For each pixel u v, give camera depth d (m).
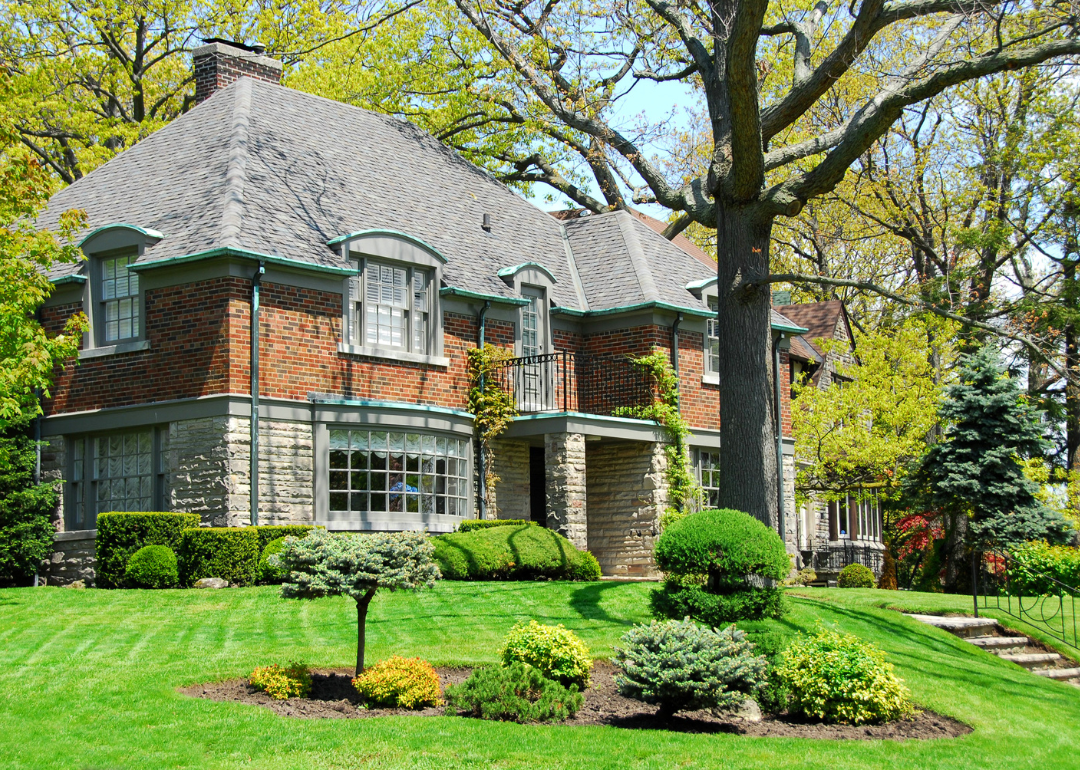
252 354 18.06
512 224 26.02
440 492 20.59
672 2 18.89
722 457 16.52
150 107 35.50
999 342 25.47
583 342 24.92
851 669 11.01
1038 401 29.12
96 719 9.02
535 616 14.66
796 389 30.06
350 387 19.62
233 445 17.67
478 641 12.96
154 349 18.69
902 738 10.38
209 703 9.64
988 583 24.62
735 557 11.94
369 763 8.20
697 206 18.72
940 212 35.16
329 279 19.47
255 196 19.67
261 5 33.94
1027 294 29.91
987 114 32.19
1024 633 17.53
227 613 14.18
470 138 37.28
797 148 18.45
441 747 8.68
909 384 29.47
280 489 18.20
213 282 18.09
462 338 21.95
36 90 32.22
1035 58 15.33
